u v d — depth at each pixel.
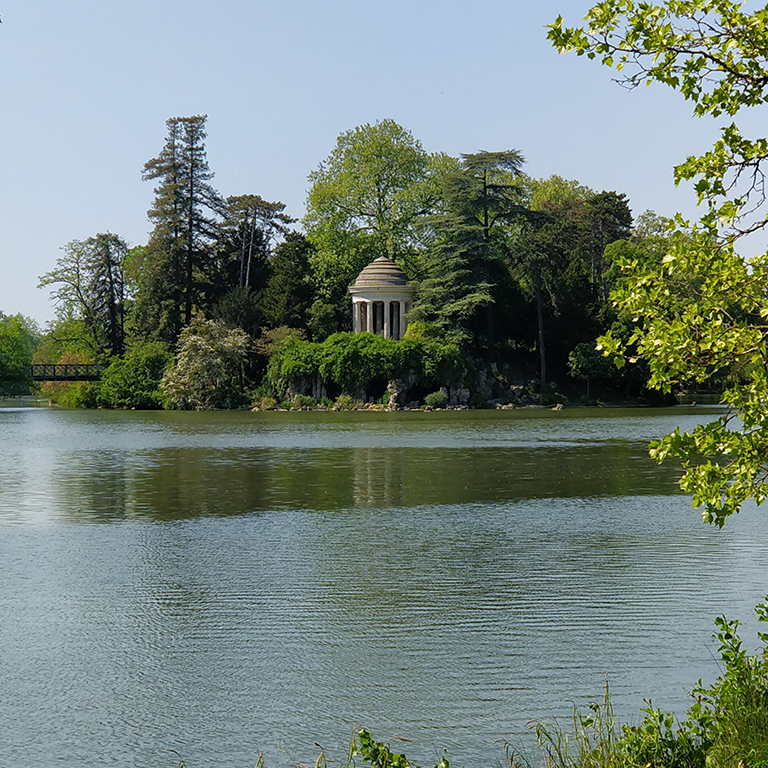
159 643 14.90
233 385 108.06
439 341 104.12
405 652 14.38
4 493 32.03
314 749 11.16
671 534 23.34
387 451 48.22
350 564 20.19
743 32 8.59
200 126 117.06
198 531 24.30
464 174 106.50
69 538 23.42
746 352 8.37
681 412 89.19
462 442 53.84
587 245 122.81
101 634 15.41
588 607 16.67
